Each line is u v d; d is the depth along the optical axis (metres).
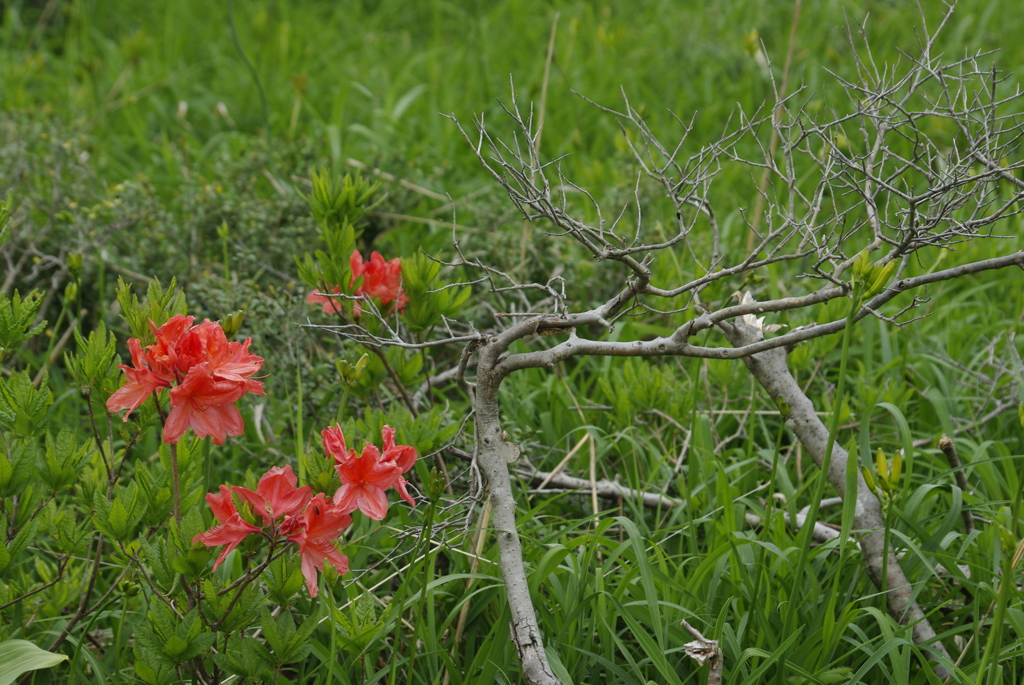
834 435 1.80
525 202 1.91
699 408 3.30
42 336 3.74
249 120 5.92
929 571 2.14
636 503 2.69
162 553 1.74
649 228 4.10
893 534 2.11
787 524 2.52
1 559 1.76
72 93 5.81
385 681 2.17
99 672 1.91
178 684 1.85
